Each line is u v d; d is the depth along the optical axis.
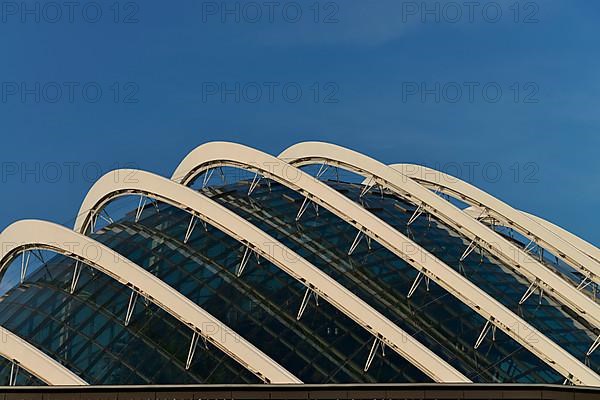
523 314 60.75
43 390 41.47
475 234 61.75
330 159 67.06
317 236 67.00
